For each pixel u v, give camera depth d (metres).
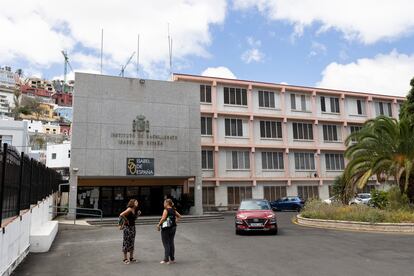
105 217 28.83
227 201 39.09
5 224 8.52
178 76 38.38
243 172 40.12
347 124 46.50
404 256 10.84
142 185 31.16
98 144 27.83
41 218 16.53
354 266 9.54
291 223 22.78
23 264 10.49
